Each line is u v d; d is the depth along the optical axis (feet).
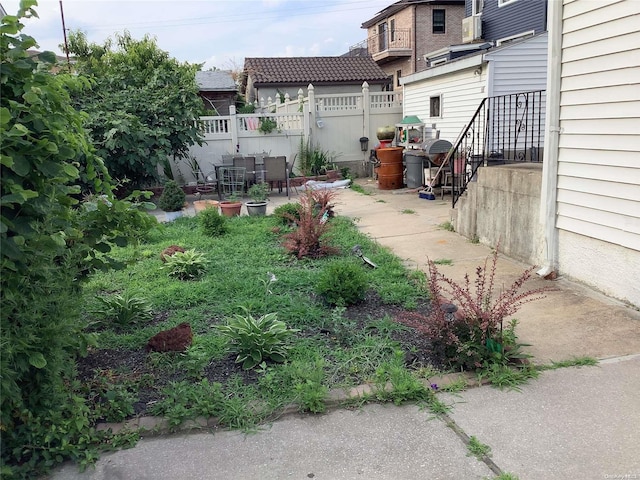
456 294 12.63
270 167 40.81
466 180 28.25
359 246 21.09
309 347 12.86
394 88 103.60
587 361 11.59
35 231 8.70
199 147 45.96
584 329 13.38
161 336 12.85
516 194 19.88
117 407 9.83
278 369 11.67
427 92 47.09
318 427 9.64
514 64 37.73
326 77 79.71
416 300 16.07
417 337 13.28
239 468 8.55
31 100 8.30
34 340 8.84
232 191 40.55
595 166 15.61
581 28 15.64
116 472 8.53
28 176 8.67
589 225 16.06
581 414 9.65
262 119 48.03
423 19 93.76
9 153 8.04
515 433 9.18
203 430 9.64
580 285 16.63
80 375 11.58
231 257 21.85
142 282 18.44
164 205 31.58
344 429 9.55
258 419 9.90
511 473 8.14
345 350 12.62
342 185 44.75
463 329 11.52
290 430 9.57
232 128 46.65
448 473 8.23
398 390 10.40
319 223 22.03
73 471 8.58
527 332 13.39
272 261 21.11
